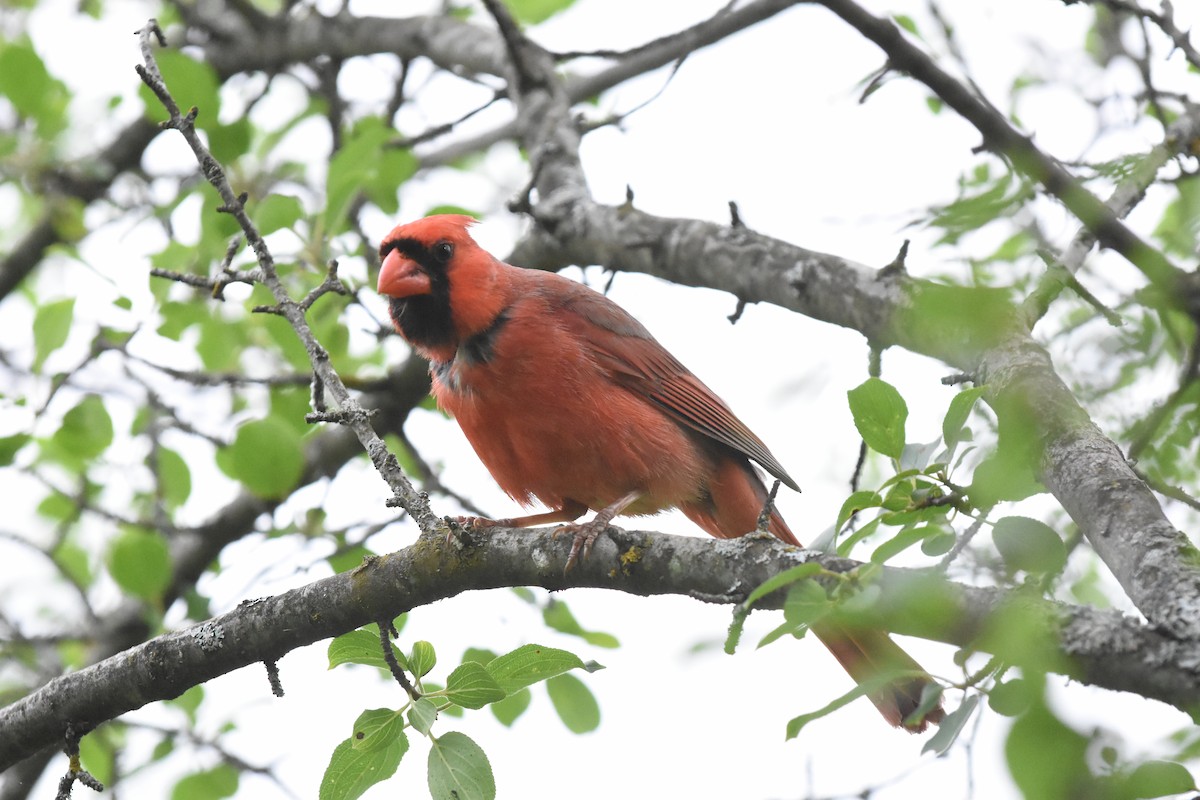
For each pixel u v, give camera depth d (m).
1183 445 8.67
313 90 14.98
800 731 5.34
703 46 12.46
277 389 12.20
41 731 8.13
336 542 11.84
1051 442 6.63
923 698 5.38
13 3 15.11
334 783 6.61
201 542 13.01
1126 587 5.75
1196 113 9.19
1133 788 4.54
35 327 11.59
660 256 10.91
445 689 6.68
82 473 12.96
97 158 14.43
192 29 15.20
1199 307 8.27
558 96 12.57
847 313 9.49
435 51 14.40
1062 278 7.68
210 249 11.23
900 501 6.08
